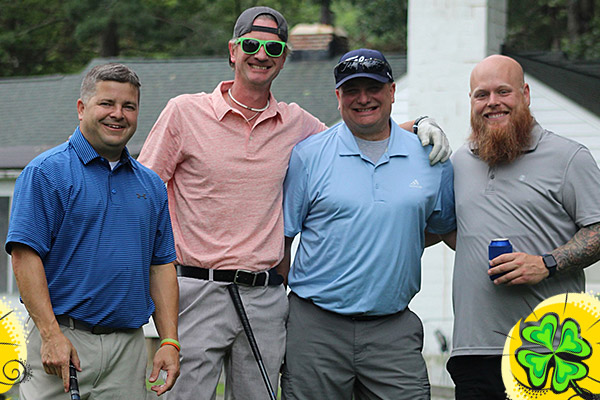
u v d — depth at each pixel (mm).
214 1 29938
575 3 26797
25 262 4570
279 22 5688
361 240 5480
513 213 5188
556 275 5191
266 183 5641
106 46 29422
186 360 5605
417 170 5598
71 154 4746
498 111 5262
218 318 5598
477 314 5262
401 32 26562
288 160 5770
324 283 5570
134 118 4797
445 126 12227
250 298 5602
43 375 4719
